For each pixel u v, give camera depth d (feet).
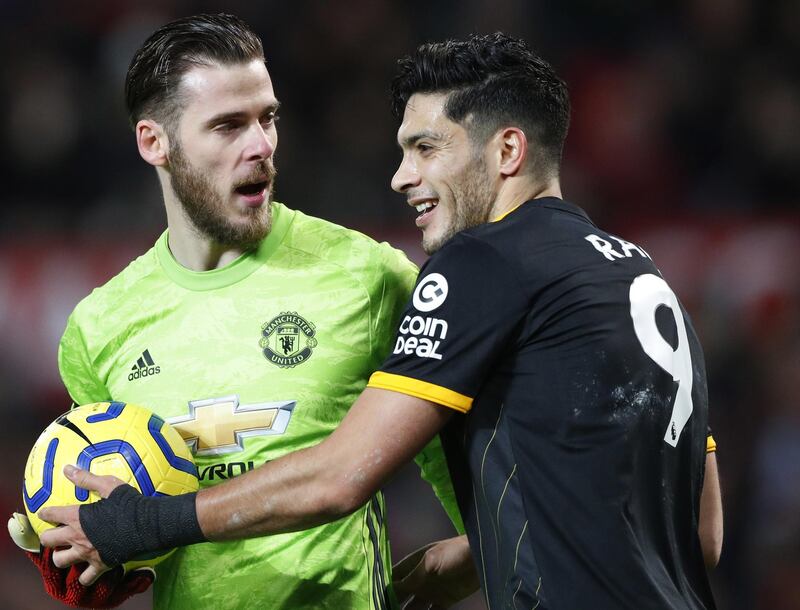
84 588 33.19
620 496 31.14
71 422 33.50
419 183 34.37
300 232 36.70
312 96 103.76
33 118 100.07
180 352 35.45
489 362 31.50
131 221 92.84
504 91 33.40
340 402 35.60
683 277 83.87
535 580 31.37
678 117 103.91
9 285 81.41
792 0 107.65
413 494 77.97
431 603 40.91
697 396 33.63
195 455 35.04
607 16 107.65
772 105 102.58
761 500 78.69
